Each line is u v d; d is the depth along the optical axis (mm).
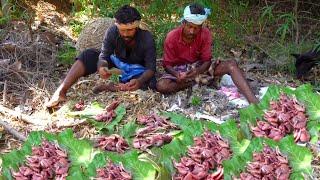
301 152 2580
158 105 3365
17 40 4027
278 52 4086
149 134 2943
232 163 2512
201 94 3477
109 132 3064
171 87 3461
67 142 2748
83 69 3482
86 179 2457
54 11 4863
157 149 2674
